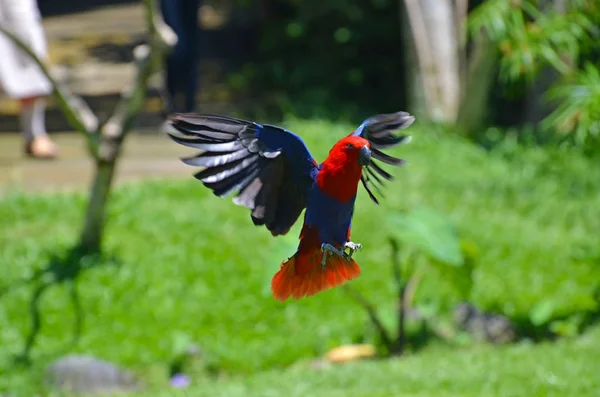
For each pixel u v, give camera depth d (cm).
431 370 891
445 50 1839
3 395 934
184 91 1642
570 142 1089
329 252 443
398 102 2023
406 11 1841
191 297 1114
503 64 1232
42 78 1444
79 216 1281
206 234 1250
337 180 426
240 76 2112
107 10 2742
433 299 1157
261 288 1136
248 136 417
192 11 1592
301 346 1056
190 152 1608
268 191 430
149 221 1270
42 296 1077
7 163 1487
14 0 1370
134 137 1688
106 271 1126
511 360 922
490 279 1210
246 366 1015
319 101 1942
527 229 1363
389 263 1226
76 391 950
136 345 1024
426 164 1581
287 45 2181
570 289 1185
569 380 830
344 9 2042
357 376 880
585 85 1064
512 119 1973
